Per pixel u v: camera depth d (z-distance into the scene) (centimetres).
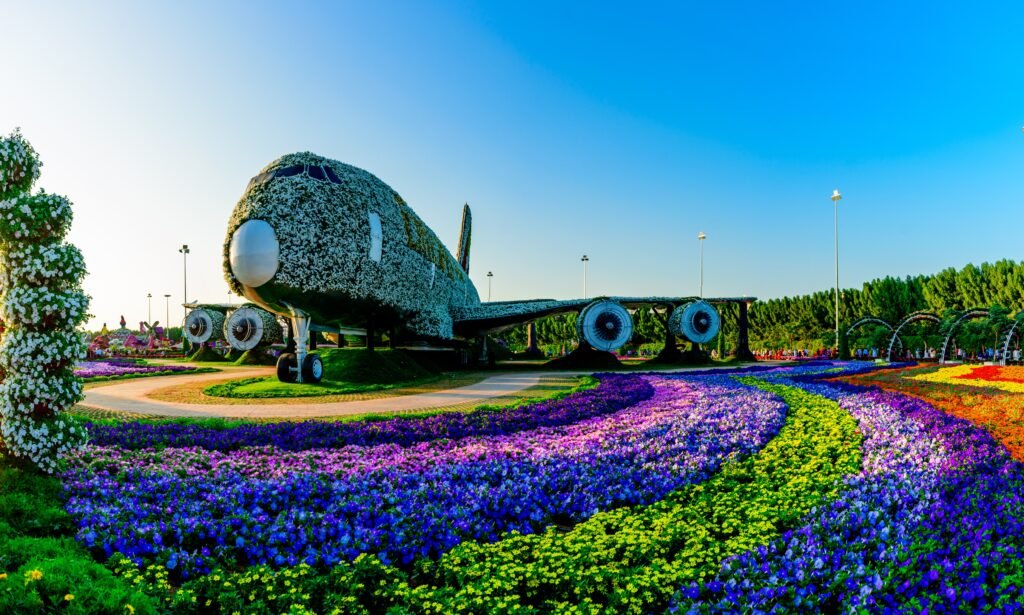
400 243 2872
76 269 801
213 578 527
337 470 899
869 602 452
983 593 450
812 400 1767
